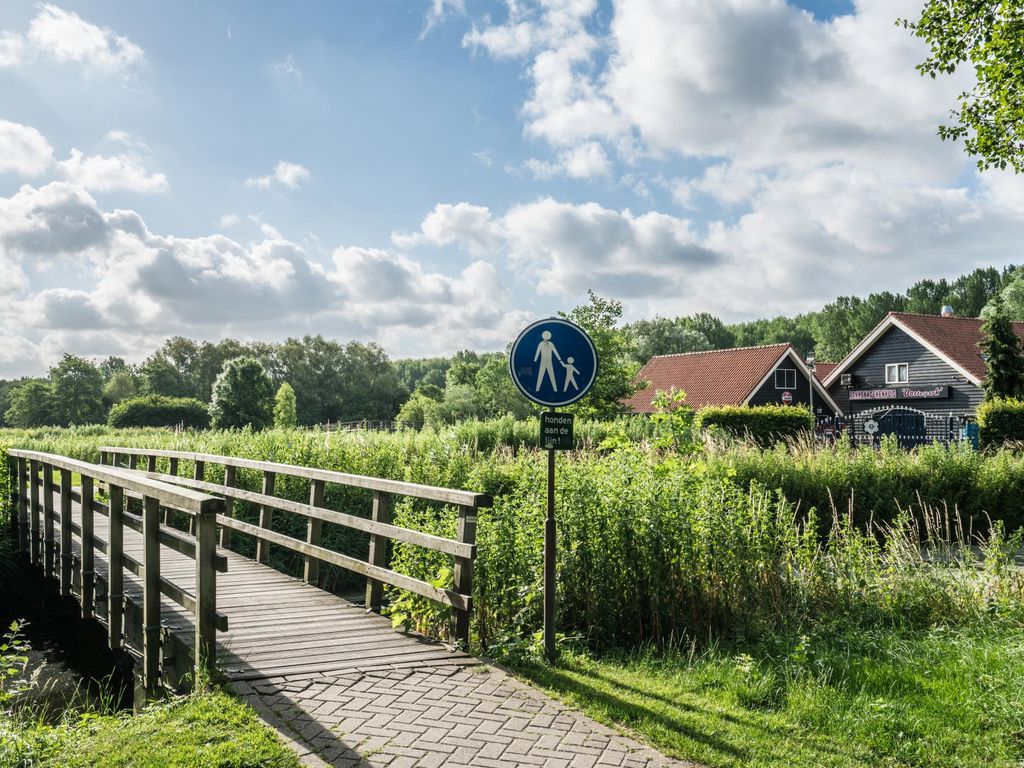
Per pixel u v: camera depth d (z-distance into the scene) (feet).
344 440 53.01
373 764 13.00
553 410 19.75
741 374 140.15
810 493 46.34
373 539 24.17
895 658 19.57
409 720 14.98
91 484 27.14
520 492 27.32
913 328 132.16
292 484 45.21
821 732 14.99
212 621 17.28
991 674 17.65
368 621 22.65
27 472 40.45
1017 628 21.71
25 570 39.96
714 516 24.62
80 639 32.22
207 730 14.32
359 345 318.04
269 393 239.50
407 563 24.44
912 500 46.88
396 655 19.21
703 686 17.54
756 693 16.78
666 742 14.06
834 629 22.29
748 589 23.89
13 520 42.68
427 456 50.49
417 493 21.86
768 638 21.45
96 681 26.53
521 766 12.96
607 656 20.94
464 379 264.93
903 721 15.30
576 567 23.09
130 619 22.95
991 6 41.50
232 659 18.69
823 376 163.94
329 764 12.97
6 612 37.01
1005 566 25.54
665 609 22.90
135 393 334.65
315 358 311.47
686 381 147.64
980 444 78.18
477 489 33.01
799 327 390.21
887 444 52.34
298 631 21.42
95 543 27.78
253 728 14.43
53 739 15.15
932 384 130.00
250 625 21.99
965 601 23.99
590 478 25.39
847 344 314.55
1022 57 40.42
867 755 13.94
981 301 297.74
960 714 15.80
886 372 136.98
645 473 26.61
